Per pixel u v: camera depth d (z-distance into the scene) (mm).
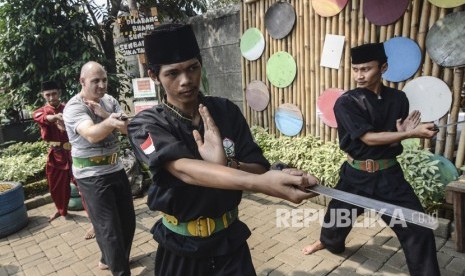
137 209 4410
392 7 3682
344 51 4246
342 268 2871
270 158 4711
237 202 1584
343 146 2639
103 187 2707
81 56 5473
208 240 1533
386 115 2520
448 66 3402
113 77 5652
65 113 2744
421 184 3359
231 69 5789
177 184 1328
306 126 4871
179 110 1427
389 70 3812
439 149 3637
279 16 4762
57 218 4336
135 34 4645
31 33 5266
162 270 1684
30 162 5328
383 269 2822
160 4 6512
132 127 1433
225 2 9508
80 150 2717
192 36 1286
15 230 3986
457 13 3283
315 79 4625
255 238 3471
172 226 1590
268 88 5199
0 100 6031
